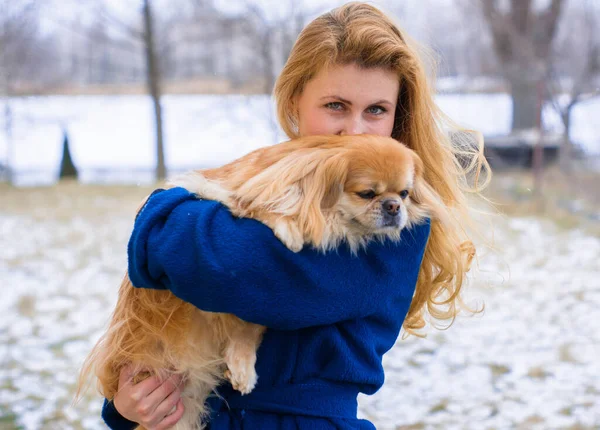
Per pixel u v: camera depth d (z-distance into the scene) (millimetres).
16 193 22703
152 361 2611
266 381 2408
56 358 7871
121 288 2738
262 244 2195
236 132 28094
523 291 10039
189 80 35250
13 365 7660
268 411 2381
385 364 7688
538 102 17141
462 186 3072
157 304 2613
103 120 36719
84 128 35781
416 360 7762
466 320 8945
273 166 2418
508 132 20516
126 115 37469
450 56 23406
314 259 2275
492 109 21266
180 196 2312
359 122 2617
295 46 2721
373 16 2672
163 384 2578
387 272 2412
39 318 9273
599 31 19047
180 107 32844
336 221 2426
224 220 2234
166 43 28312
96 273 11625
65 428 6238
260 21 25250
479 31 22172
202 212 2217
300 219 2285
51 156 30688
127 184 24750
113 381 2639
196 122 30281
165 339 2613
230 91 30219
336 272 2301
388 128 2697
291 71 2713
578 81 17844
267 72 25453
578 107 18203
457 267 2822
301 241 2246
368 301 2354
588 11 19484
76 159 30375
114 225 16344
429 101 2783
